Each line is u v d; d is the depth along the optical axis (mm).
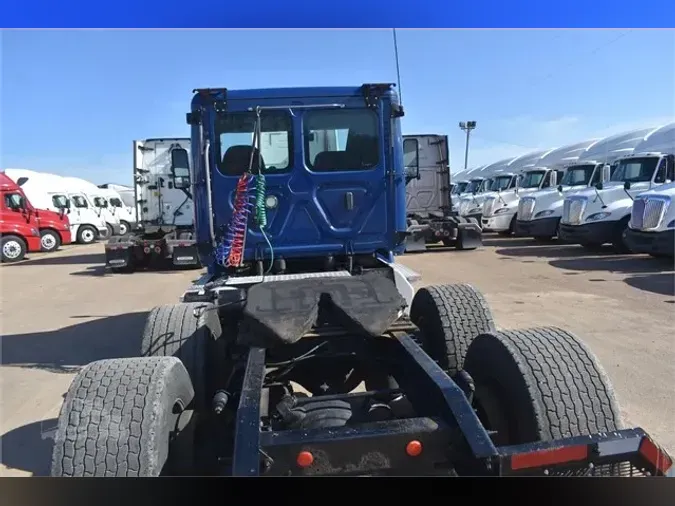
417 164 5855
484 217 21891
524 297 9305
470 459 2361
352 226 5234
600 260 13859
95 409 2539
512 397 2834
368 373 3949
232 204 5113
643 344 6230
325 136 5102
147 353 4047
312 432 2451
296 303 3504
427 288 4609
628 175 15469
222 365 4371
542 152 26969
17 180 22781
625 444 2330
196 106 4992
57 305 10617
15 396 5480
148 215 16766
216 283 4598
